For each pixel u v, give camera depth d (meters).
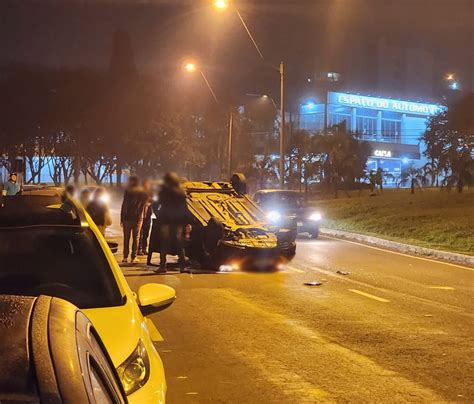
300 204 23.91
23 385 2.05
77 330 2.46
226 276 14.27
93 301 4.58
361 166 46.09
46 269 4.89
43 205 5.76
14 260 4.95
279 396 6.41
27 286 4.73
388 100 89.56
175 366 7.41
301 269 15.59
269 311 10.51
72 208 5.48
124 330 4.13
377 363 7.58
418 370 7.32
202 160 63.41
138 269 15.14
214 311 10.45
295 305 11.04
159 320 9.77
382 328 9.36
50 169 70.62
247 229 15.30
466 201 30.23
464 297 11.99
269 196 23.75
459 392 6.57
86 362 2.30
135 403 3.68
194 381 6.86
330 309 10.73
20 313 2.44
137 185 16.02
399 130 92.75
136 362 3.92
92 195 13.74
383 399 6.34
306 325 9.52
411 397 6.40
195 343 8.44
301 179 48.34
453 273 15.25
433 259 18.09
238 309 10.65
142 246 17.52
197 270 15.09
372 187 45.50
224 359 7.71
